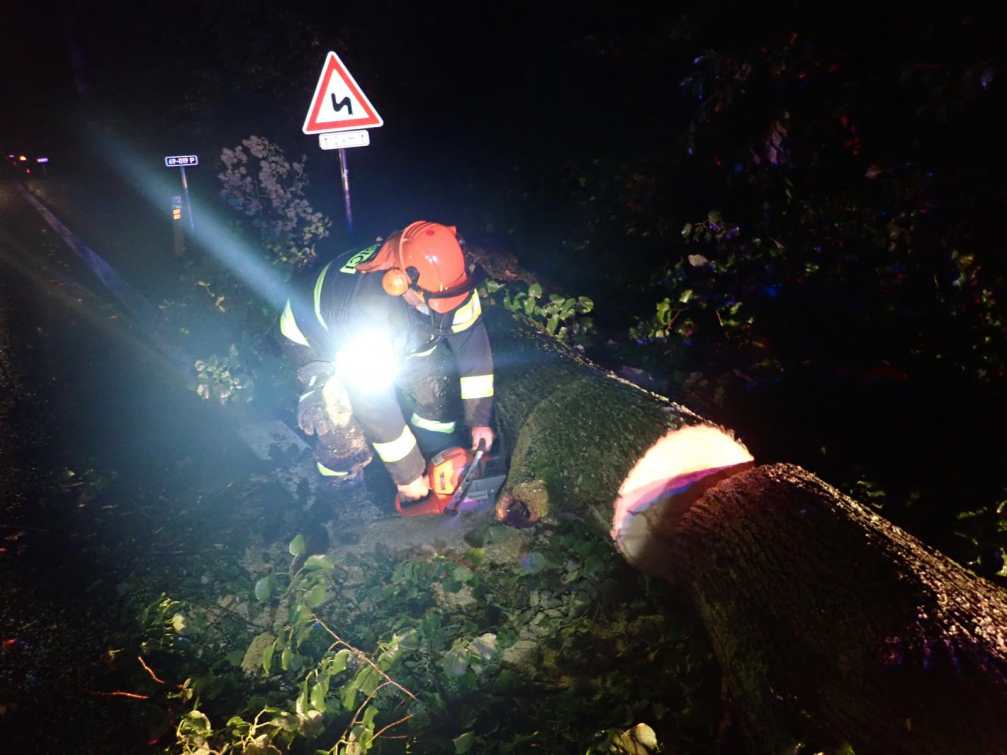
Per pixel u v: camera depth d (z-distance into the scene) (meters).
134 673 3.10
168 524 4.14
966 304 4.28
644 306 5.89
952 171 4.34
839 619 2.16
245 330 6.42
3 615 3.49
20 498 4.53
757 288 5.22
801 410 4.48
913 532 3.48
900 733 1.94
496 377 4.31
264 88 12.15
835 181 5.13
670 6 7.05
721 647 2.53
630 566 3.40
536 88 9.39
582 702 2.71
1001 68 3.82
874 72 4.78
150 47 14.61
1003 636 2.00
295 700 2.84
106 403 5.91
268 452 4.95
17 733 2.86
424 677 2.96
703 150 5.74
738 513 2.73
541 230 7.58
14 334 7.95
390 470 3.58
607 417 3.53
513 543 3.71
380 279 3.25
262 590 3.16
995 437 3.90
